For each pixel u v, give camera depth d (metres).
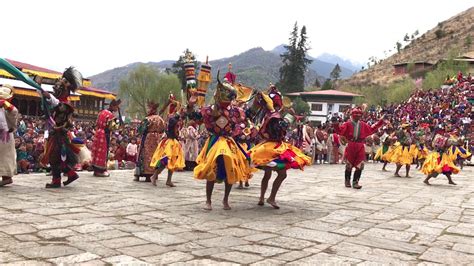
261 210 7.00
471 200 9.02
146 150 10.09
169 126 9.34
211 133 6.86
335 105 84.19
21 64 37.41
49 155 8.46
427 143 18.78
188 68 11.50
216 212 6.68
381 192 10.02
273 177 12.86
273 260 4.27
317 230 5.64
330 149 21.23
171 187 9.43
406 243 5.11
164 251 4.45
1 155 8.19
